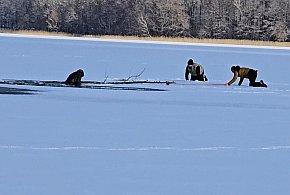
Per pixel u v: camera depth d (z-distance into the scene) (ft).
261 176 75.51
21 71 217.15
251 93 172.24
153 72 236.63
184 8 627.05
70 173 74.84
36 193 66.59
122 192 67.77
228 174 76.18
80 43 475.31
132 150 88.22
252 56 370.94
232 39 609.83
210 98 156.87
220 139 98.84
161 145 92.43
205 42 591.37
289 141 98.53
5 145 89.51
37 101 140.46
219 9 620.08
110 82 188.75
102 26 643.86
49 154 84.28
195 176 74.95
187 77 205.36
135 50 394.11
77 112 125.39
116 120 116.06
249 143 95.91
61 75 207.41
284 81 213.25
